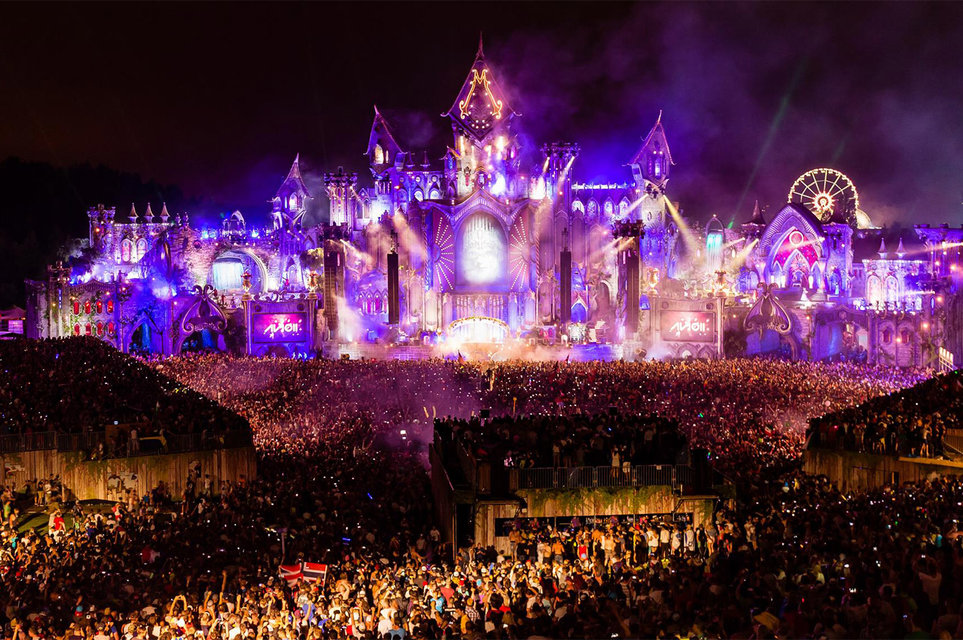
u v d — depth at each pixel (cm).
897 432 4825
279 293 12412
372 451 5950
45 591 3022
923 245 13338
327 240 11956
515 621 2419
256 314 11956
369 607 2800
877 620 2023
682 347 11644
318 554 3469
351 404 7162
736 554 3014
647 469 3944
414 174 13150
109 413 5447
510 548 3828
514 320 12469
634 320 11556
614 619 2336
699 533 3531
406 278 12669
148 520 4131
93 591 3091
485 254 12538
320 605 2767
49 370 6206
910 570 2425
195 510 4388
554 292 12512
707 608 2311
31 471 4909
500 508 3866
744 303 11975
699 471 3978
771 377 7825
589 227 12988
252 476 5291
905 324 11775
